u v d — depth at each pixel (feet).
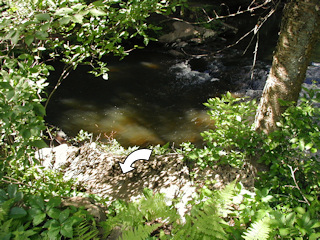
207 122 26.89
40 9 8.30
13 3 8.96
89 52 11.90
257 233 6.07
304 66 10.51
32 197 6.58
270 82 11.23
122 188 14.29
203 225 6.29
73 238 6.08
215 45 41.50
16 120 7.06
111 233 7.42
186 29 42.27
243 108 12.23
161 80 34.32
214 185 13.30
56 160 16.81
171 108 29.14
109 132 25.75
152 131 25.99
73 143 22.09
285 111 10.44
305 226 6.37
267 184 10.94
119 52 11.44
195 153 12.75
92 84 32.91
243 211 7.50
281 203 9.96
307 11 9.57
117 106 29.43
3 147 10.40
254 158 12.14
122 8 10.64
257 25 11.51
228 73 34.40
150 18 42.83
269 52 38.27
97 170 15.89
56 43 11.14
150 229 6.30
